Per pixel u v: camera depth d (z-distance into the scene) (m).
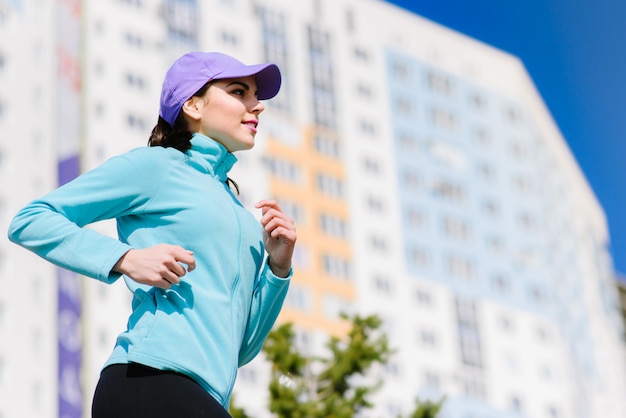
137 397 2.62
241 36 31.28
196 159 2.95
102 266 2.68
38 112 26.39
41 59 26.92
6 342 24.39
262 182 30.17
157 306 2.76
